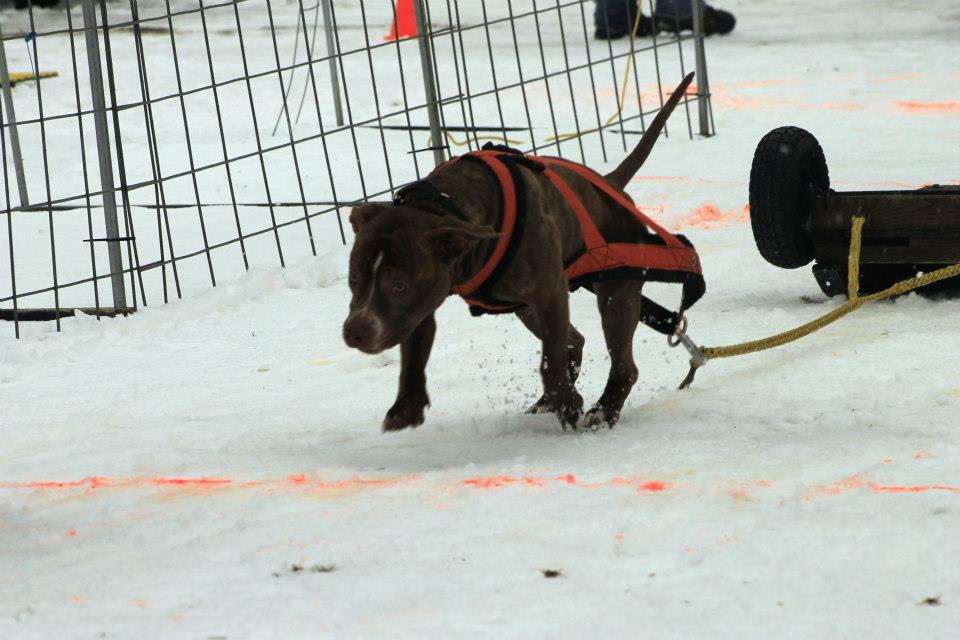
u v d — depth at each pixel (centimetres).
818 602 589
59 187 2241
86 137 2675
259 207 2034
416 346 870
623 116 2666
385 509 748
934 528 679
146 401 1100
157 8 5391
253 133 2698
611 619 572
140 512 775
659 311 983
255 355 1255
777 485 767
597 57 3578
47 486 845
